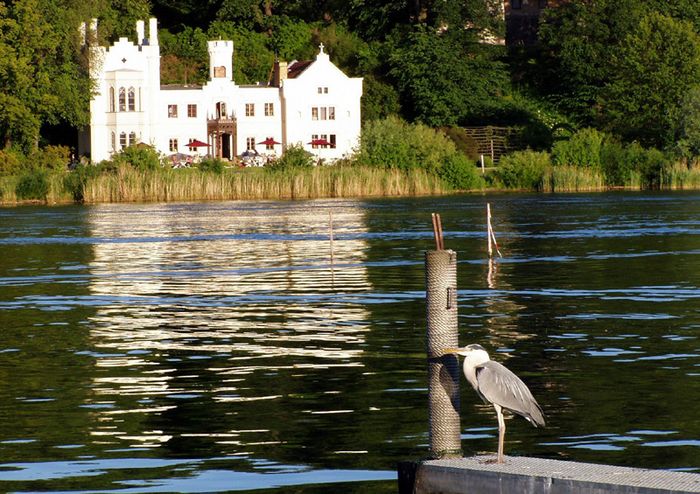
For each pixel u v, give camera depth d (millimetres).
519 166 114438
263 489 16875
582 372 24484
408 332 30312
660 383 23281
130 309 35750
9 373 25312
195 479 17359
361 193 108375
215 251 56000
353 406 21703
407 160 112375
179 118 125438
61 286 42375
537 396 22328
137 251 56750
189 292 39875
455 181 112688
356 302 36531
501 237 61500
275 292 39469
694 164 116250
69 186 104938
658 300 35688
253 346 28359
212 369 25438
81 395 22938
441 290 16094
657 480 14477
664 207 84750
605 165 115188
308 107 127250
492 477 14953
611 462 17844
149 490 16875
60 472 17766
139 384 23953
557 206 88188
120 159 106875
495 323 31453
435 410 16203
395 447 18891
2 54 111750
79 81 120062
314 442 19234
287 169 109562
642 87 123938
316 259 51219
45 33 115875
